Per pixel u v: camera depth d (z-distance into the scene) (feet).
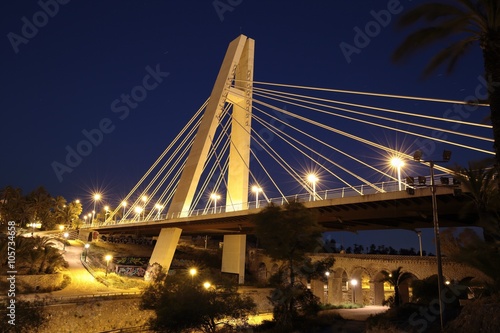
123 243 292.61
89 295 134.31
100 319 121.60
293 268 108.99
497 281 60.08
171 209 211.82
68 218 396.57
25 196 353.10
